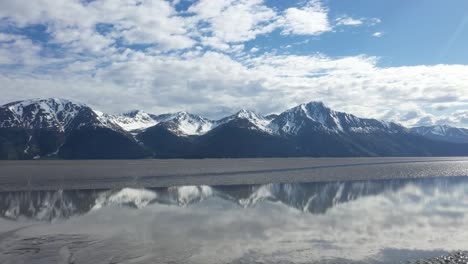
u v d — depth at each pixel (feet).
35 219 129.59
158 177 304.91
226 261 80.84
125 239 99.50
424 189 214.69
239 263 79.51
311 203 162.50
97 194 196.95
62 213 141.28
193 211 143.64
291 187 228.43
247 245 93.35
